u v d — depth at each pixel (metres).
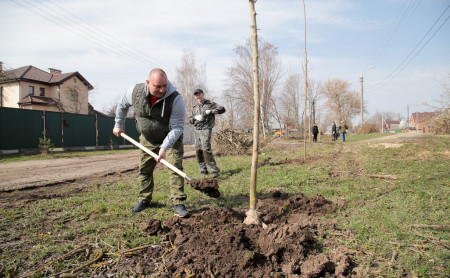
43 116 17.58
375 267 2.41
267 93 38.06
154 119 3.80
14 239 3.07
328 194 4.72
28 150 16.70
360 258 2.55
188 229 3.13
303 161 8.55
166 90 3.61
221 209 3.51
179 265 2.47
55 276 2.34
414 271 2.31
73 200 4.62
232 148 11.86
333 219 3.50
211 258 2.50
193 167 8.31
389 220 3.32
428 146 9.52
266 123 37.31
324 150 11.68
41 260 2.58
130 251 2.73
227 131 12.41
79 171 8.54
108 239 2.98
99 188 5.77
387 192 4.62
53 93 32.75
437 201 3.97
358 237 2.96
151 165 4.05
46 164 10.70
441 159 7.44
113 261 2.57
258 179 6.09
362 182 5.46
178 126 3.80
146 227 3.12
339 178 5.96
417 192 4.43
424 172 5.91
